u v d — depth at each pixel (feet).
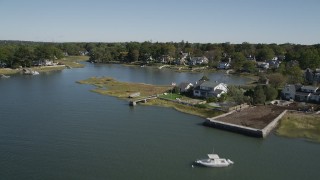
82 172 184.44
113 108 339.98
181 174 185.26
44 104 351.05
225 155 214.69
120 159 203.41
